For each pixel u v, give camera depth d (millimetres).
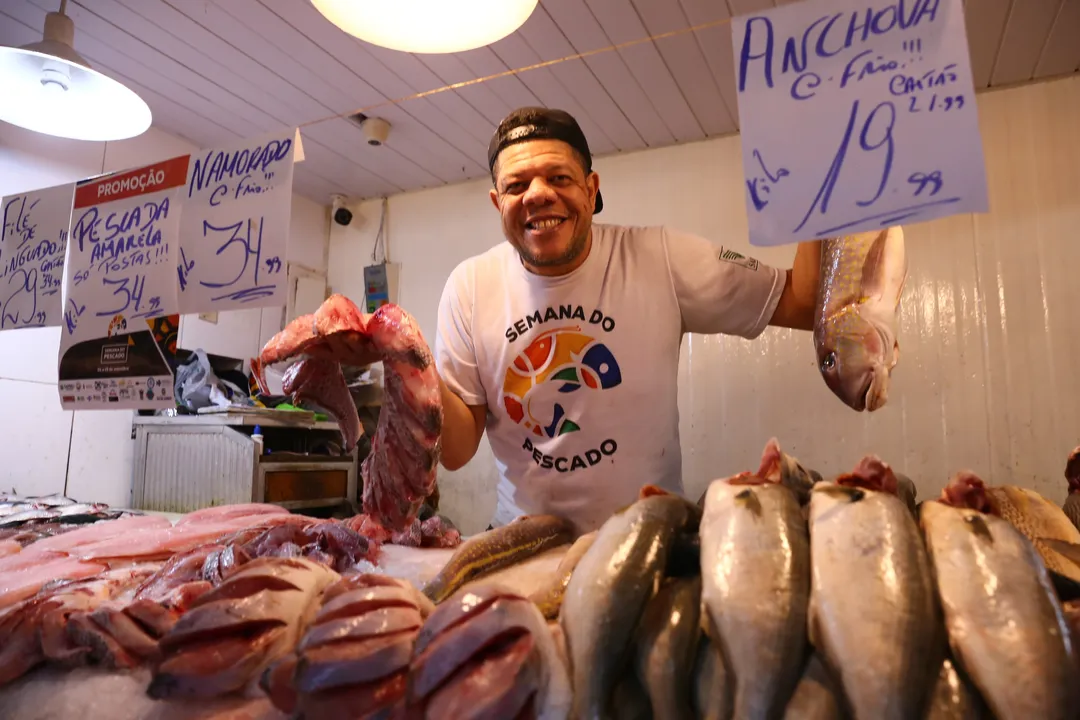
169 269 1704
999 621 691
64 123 2674
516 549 1370
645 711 792
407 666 802
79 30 3074
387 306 1431
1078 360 3268
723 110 3795
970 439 3422
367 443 4008
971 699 687
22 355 3307
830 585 743
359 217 5176
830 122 979
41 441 3359
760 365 3893
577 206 1693
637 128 4008
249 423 3240
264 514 2086
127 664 1007
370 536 1776
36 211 2012
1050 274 3350
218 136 4133
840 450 3674
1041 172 3406
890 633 694
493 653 771
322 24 3049
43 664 1063
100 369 1810
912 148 931
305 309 4980
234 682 878
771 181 999
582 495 1787
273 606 939
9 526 2219
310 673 776
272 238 1562
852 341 1334
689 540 915
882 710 662
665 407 1813
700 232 4070
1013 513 1162
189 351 3676
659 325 1819
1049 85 3434
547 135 1678
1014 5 2898
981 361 3434
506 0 1650
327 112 3850
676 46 3207
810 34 1006
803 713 703
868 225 940
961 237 3527
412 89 3598
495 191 1794
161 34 3111
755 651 726
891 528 777
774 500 859
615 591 809
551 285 1807
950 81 925
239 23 3041
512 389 1836
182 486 3354
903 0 961
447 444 1768
